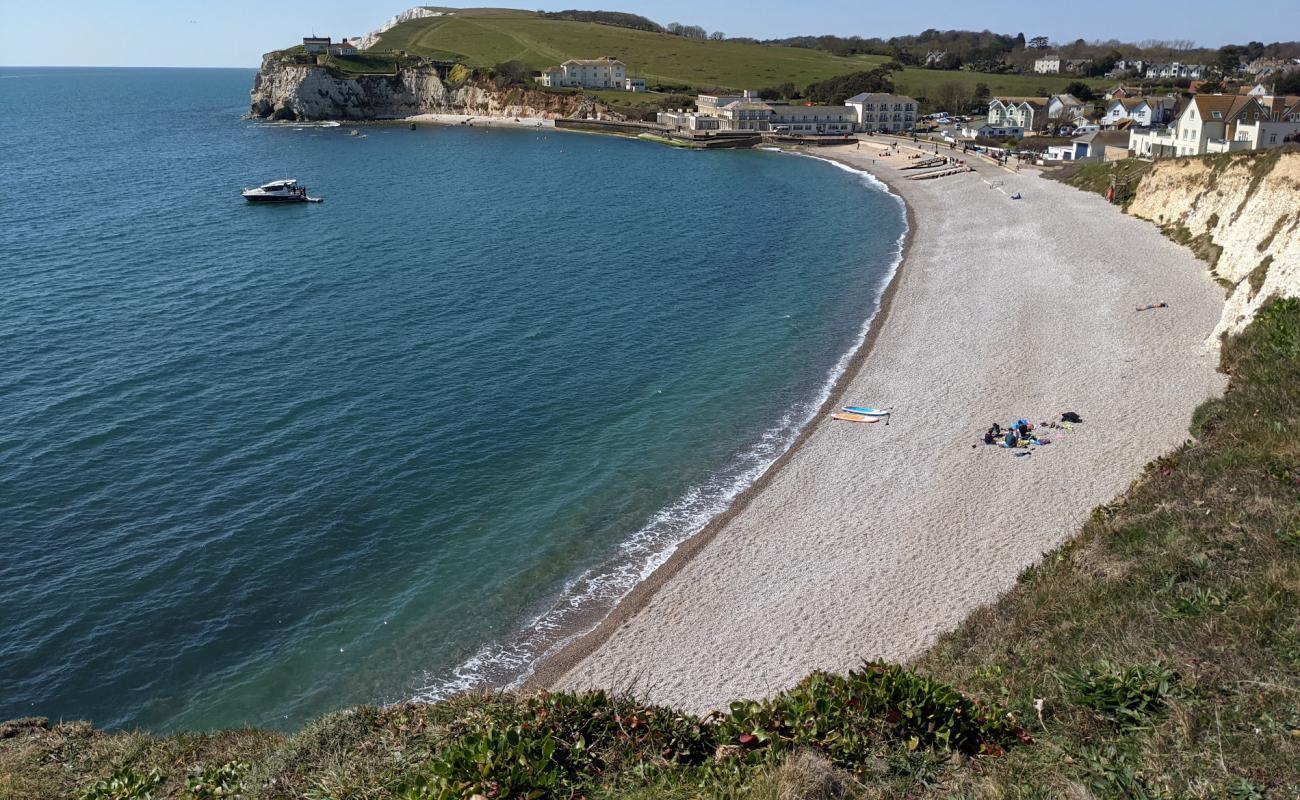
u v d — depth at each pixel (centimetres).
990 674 1833
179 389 5191
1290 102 10188
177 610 3266
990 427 4294
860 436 4412
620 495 4028
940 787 1361
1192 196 7800
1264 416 2984
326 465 4309
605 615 3192
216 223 10294
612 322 6525
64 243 8962
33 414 4806
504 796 1376
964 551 3288
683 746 1539
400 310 6800
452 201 11975
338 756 1728
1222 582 1980
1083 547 2584
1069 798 1291
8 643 3077
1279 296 4459
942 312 6234
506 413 4922
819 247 8988
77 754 2084
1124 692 1541
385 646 3091
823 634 2919
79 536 3691
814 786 1316
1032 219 9131
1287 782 1282
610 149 18362
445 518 3869
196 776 1867
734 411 4878
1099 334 5391
